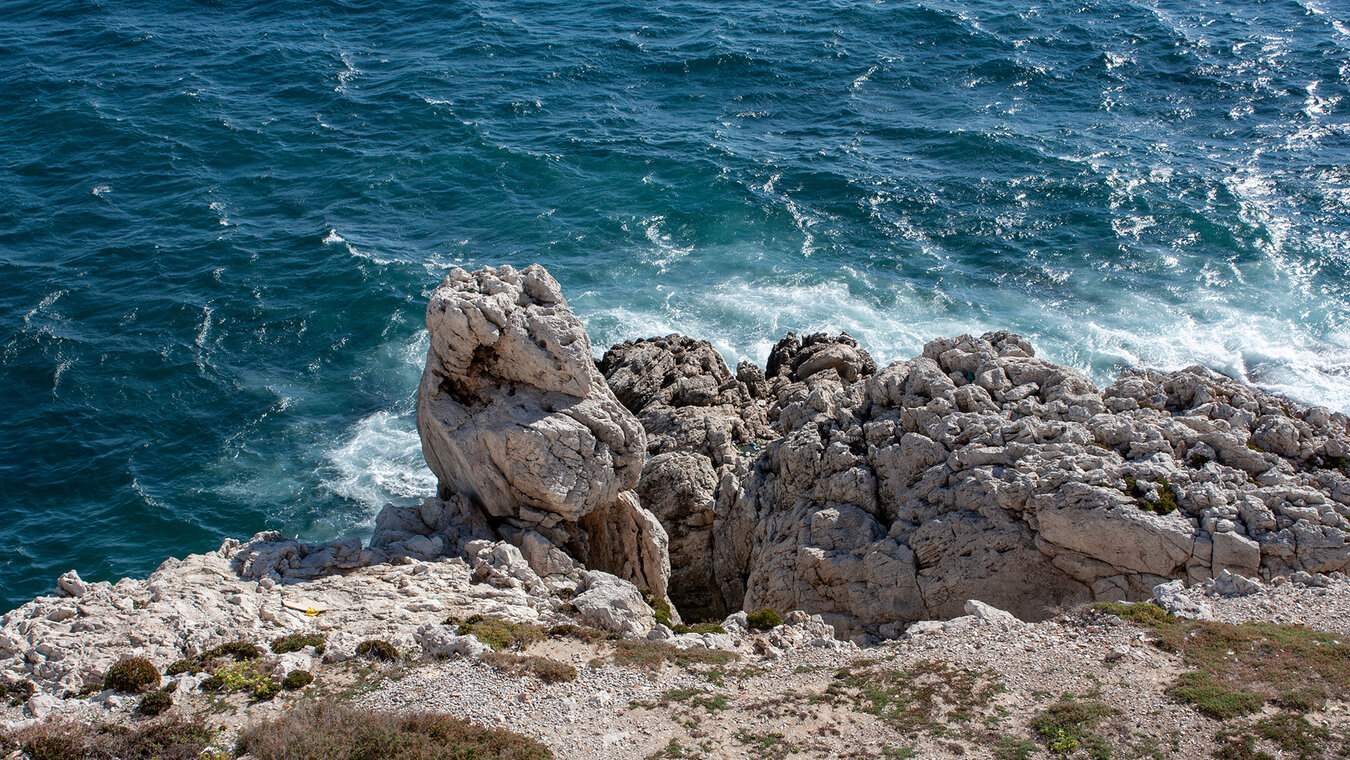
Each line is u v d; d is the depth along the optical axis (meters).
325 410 63.50
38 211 82.44
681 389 56.84
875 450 39.53
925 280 74.75
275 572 33.62
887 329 69.25
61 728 25.33
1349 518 33.94
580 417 37.88
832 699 27.72
